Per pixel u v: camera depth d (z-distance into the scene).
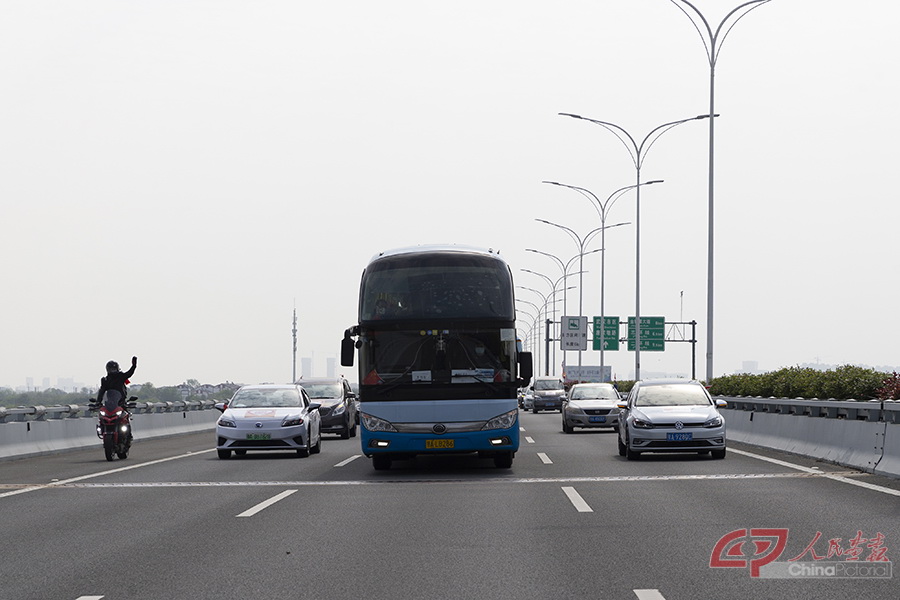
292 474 18.77
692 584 8.23
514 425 18.84
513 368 18.94
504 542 10.41
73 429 26.61
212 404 41.84
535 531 11.14
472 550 9.96
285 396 24.48
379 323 18.91
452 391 18.78
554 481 16.80
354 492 15.41
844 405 19.84
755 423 25.66
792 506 12.82
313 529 11.48
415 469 19.77
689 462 20.47
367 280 19.17
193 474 18.83
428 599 7.80
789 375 30.86
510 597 7.83
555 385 65.25
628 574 8.67
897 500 13.35
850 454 18.84
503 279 19.12
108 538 10.92
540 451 24.47
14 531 11.48
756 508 12.69
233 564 9.32
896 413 18.33
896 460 16.78
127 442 23.22
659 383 23.14
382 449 18.78
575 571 8.83
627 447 21.36
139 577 8.74
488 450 18.86
